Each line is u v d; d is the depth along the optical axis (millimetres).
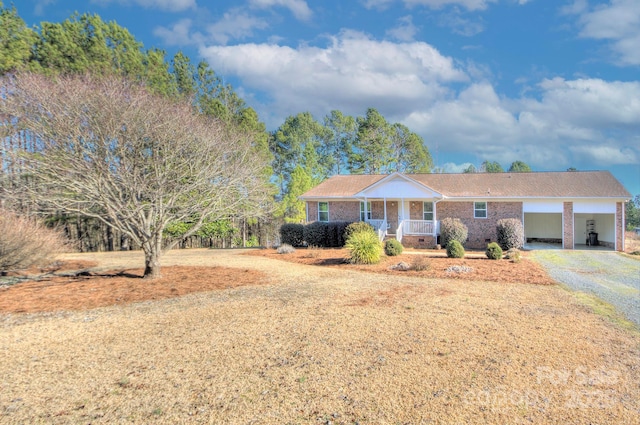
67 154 11219
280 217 32969
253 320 7441
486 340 6180
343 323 7125
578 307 8336
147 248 12391
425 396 4426
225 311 8180
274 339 6340
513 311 7957
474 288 10398
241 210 17875
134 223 12000
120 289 10648
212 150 15930
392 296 9383
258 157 21422
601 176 23234
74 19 24906
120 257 20547
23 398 4461
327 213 26281
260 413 4094
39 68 20500
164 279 12195
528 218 26234
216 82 33406
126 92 14352
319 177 45531
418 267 13492
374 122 48969
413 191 22828
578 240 25000
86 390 4656
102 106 11969
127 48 26531
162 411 4148
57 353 5898
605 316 7629
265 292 10070
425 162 57125
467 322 7152
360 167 50562
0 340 6520
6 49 20016
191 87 31109
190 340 6387
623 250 20797
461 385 4680
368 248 15398
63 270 15094
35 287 11055
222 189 14367
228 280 11930
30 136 12719
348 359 5469
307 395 4469
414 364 5273
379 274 12969
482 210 22891
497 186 23656
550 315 7668
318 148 52469
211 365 5352
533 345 5961
